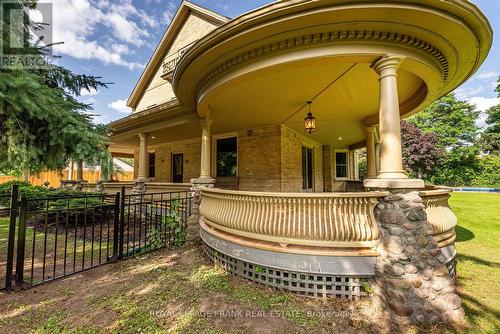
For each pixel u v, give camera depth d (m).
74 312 2.71
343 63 3.53
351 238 3.06
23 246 3.29
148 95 11.23
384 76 3.07
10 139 2.97
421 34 2.96
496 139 20.44
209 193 4.47
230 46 3.40
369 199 3.07
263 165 7.87
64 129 3.24
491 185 19.17
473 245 5.30
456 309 2.61
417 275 2.66
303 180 9.70
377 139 9.88
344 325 2.56
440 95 4.69
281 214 3.36
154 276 3.70
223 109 5.91
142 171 8.00
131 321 2.56
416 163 19.91
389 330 2.48
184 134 9.10
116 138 9.41
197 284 3.45
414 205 2.86
